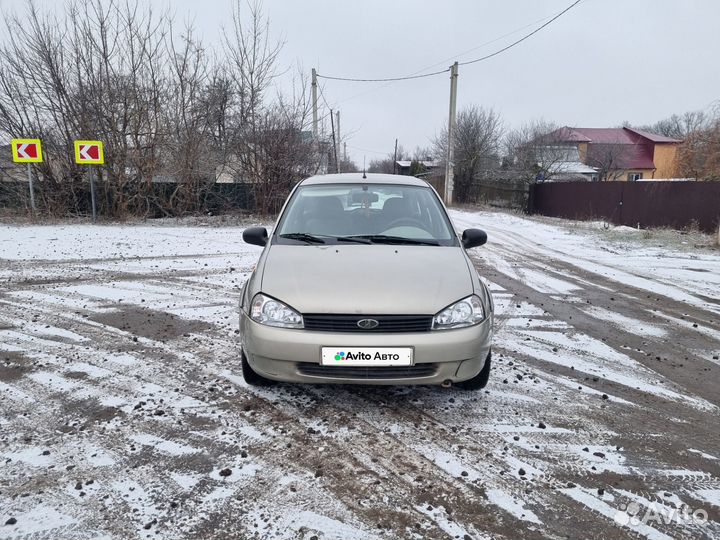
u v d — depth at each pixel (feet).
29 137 44.70
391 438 9.78
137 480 8.30
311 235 13.00
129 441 9.48
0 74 43.50
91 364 13.20
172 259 29.09
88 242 33.88
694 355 15.08
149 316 17.75
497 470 8.81
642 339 16.48
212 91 49.88
